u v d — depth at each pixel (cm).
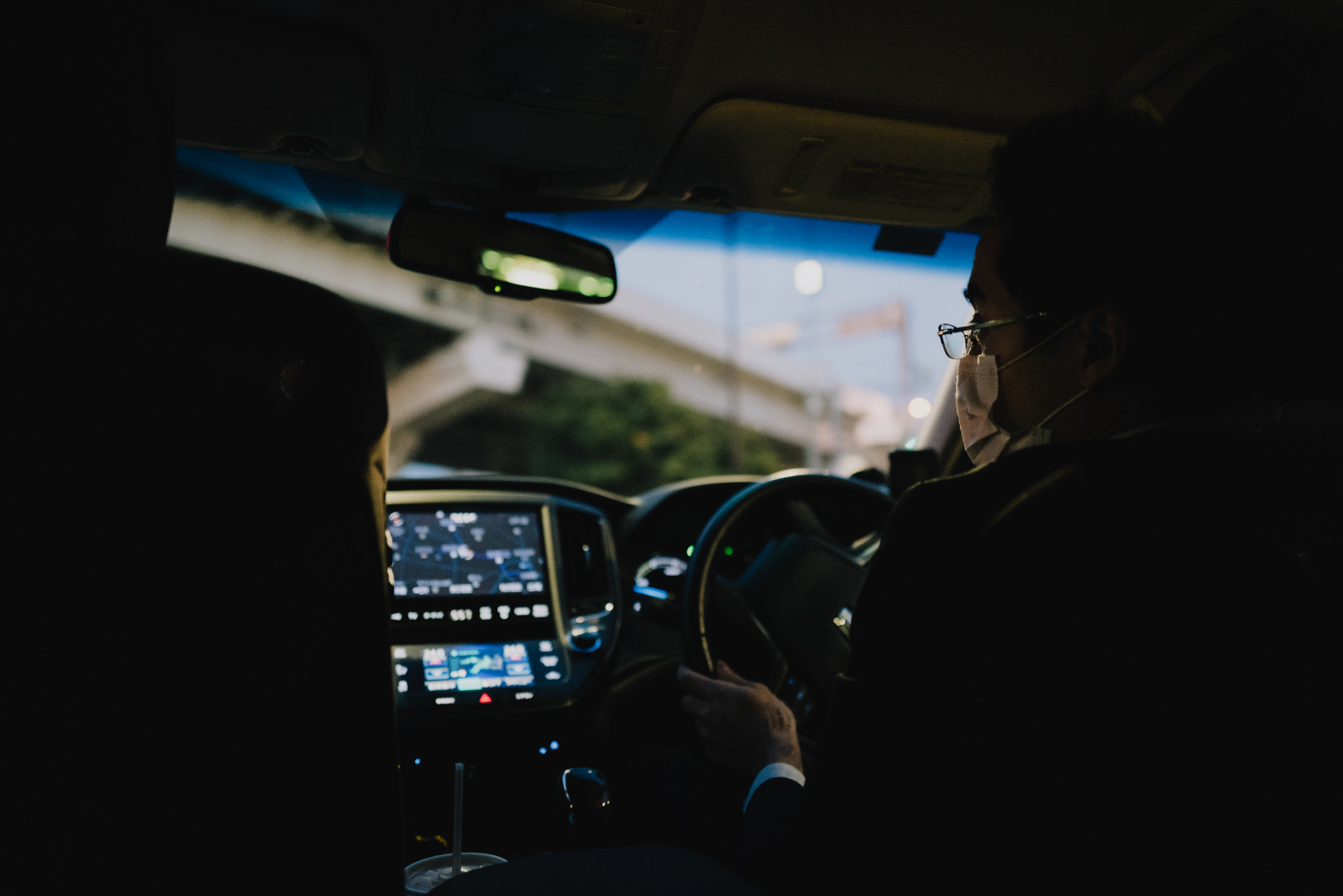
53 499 66
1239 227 82
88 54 79
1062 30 184
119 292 67
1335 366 82
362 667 73
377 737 74
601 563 218
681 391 2836
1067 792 74
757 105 189
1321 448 81
